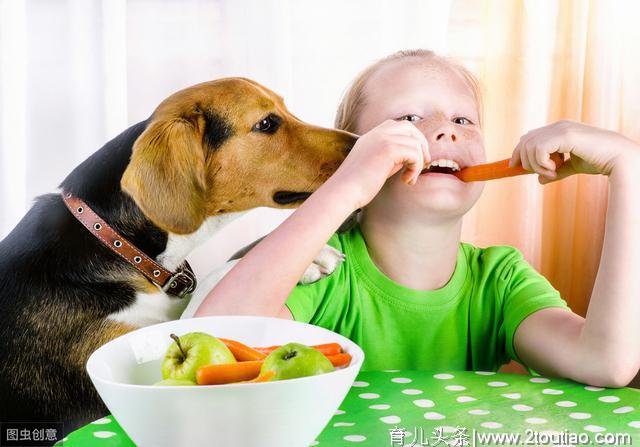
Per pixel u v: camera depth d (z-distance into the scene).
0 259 1.40
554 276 2.15
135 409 0.70
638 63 2.10
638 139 2.12
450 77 1.41
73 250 1.38
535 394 1.05
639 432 0.90
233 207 1.47
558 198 2.12
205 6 2.08
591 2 2.06
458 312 1.42
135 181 1.38
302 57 2.13
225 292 1.14
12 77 2.04
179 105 1.44
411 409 0.97
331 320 1.40
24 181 2.08
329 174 1.44
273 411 0.70
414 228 1.34
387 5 2.08
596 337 1.17
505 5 2.05
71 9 2.05
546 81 2.08
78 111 2.08
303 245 1.17
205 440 0.70
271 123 1.46
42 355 1.33
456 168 1.33
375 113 1.40
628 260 1.17
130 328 1.38
